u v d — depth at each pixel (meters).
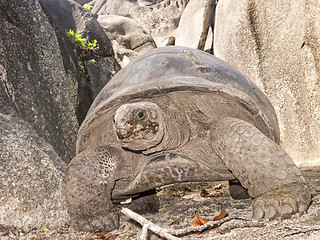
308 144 6.00
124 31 11.60
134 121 2.28
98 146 2.72
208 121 2.56
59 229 2.59
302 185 2.15
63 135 4.80
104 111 2.65
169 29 13.26
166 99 2.59
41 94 4.41
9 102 3.56
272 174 2.15
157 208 3.21
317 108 5.85
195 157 2.52
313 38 5.84
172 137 2.48
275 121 3.21
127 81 2.88
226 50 7.62
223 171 2.54
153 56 3.04
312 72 5.89
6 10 4.38
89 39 8.60
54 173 2.98
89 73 7.42
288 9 6.34
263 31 6.84
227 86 2.59
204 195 3.70
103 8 15.69
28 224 2.57
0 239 2.31
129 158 2.60
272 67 6.63
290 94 6.26
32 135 3.34
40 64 4.77
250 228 1.93
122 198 2.78
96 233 2.38
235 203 2.96
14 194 2.59
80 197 2.43
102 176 2.45
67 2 8.52
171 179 2.54
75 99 6.48
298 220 1.95
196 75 2.76
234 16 7.42
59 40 6.72
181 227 2.32
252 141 2.23
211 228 2.04
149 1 15.27
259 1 6.90
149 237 2.09
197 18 9.61
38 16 5.07
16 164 2.76
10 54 3.96
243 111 2.63
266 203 2.11
